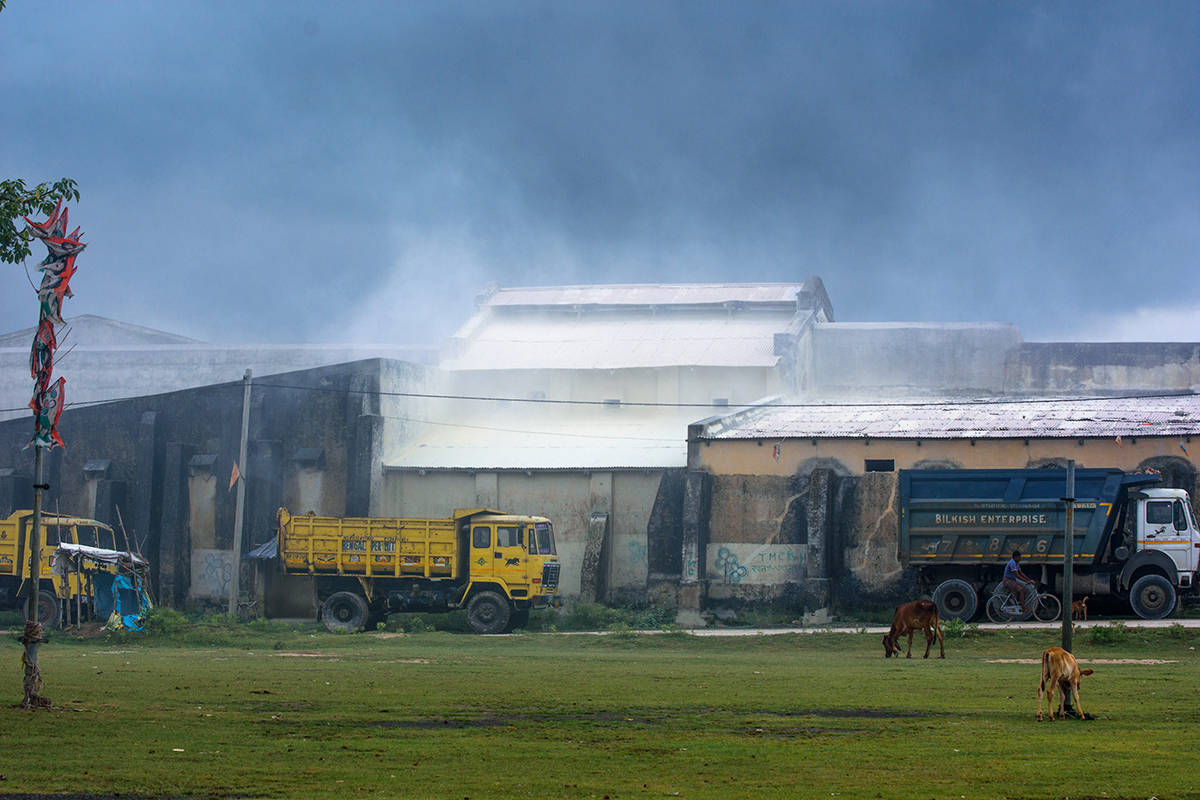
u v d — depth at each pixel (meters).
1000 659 27.38
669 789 11.39
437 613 43.41
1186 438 40.25
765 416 49.69
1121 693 19.23
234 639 36.66
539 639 36.12
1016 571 36.38
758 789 11.38
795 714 16.97
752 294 65.69
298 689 20.12
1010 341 59.81
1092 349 58.47
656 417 58.62
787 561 44.31
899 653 28.91
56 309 17.62
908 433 44.00
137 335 76.56
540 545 41.75
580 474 49.81
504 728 15.53
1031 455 42.00
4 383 68.81
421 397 56.72
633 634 35.81
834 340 62.03
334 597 42.38
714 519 45.44
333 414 53.16
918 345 61.03
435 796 11.05
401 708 17.48
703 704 18.11
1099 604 38.66
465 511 42.19
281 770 12.33
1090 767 12.41
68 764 12.54
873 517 43.03
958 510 37.72
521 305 66.94
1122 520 37.03
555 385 60.38
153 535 53.72
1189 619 36.00
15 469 55.41
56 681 21.19
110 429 55.56
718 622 43.91
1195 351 57.09
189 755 13.13
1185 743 13.93
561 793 11.22
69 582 41.16
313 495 52.94
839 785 11.57
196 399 54.78
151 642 36.25
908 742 14.23
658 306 65.25
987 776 11.97
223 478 53.78
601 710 17.42
